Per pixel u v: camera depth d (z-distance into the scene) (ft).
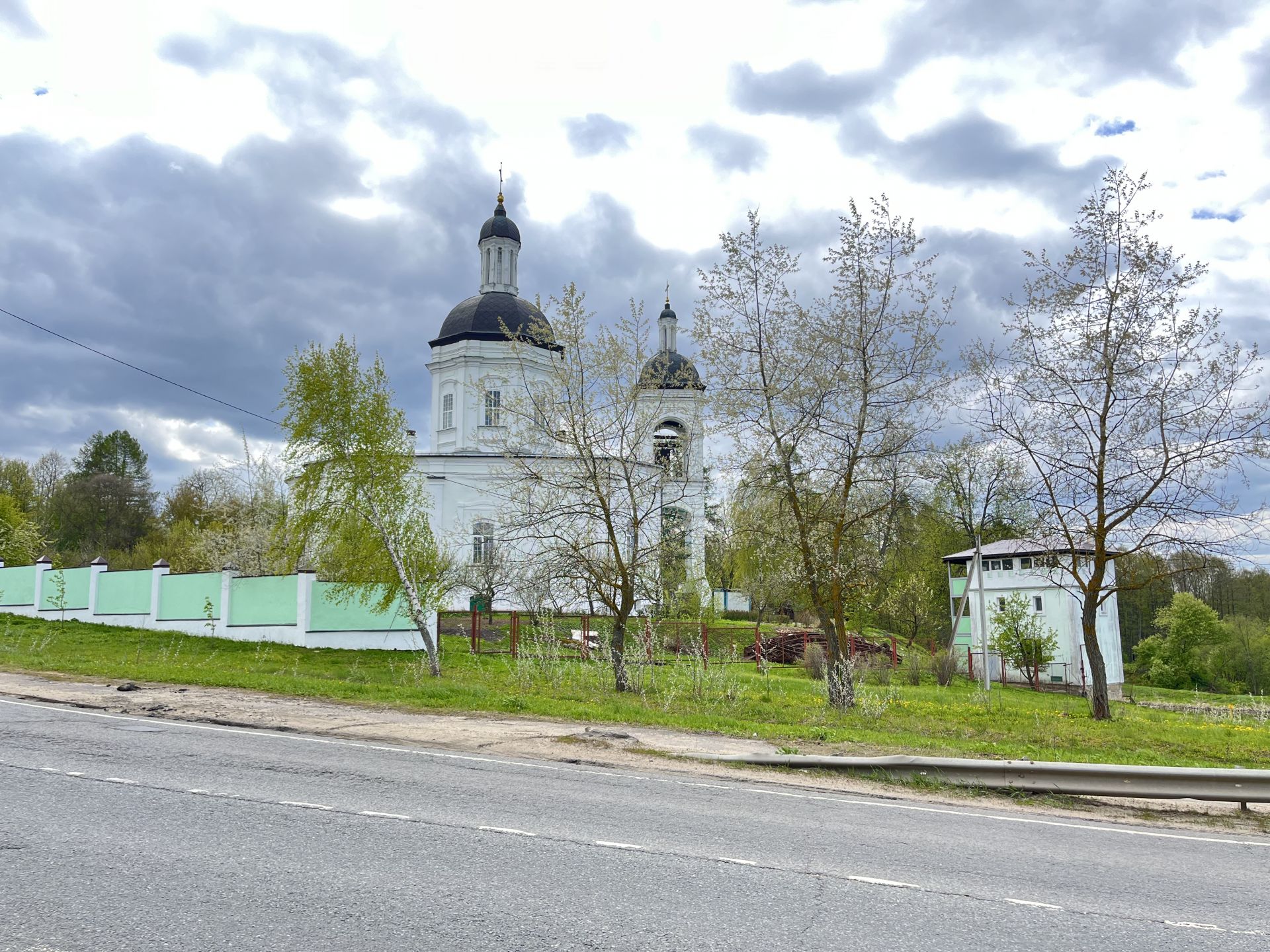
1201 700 140.46
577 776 33.55
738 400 67.92
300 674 72.33
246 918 16.44
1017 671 149.69
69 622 104.58
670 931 16.69
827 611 68.85
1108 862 24.16
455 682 68.80
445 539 136.46
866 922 17.78
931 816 29.63
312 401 85.25
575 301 73.61
